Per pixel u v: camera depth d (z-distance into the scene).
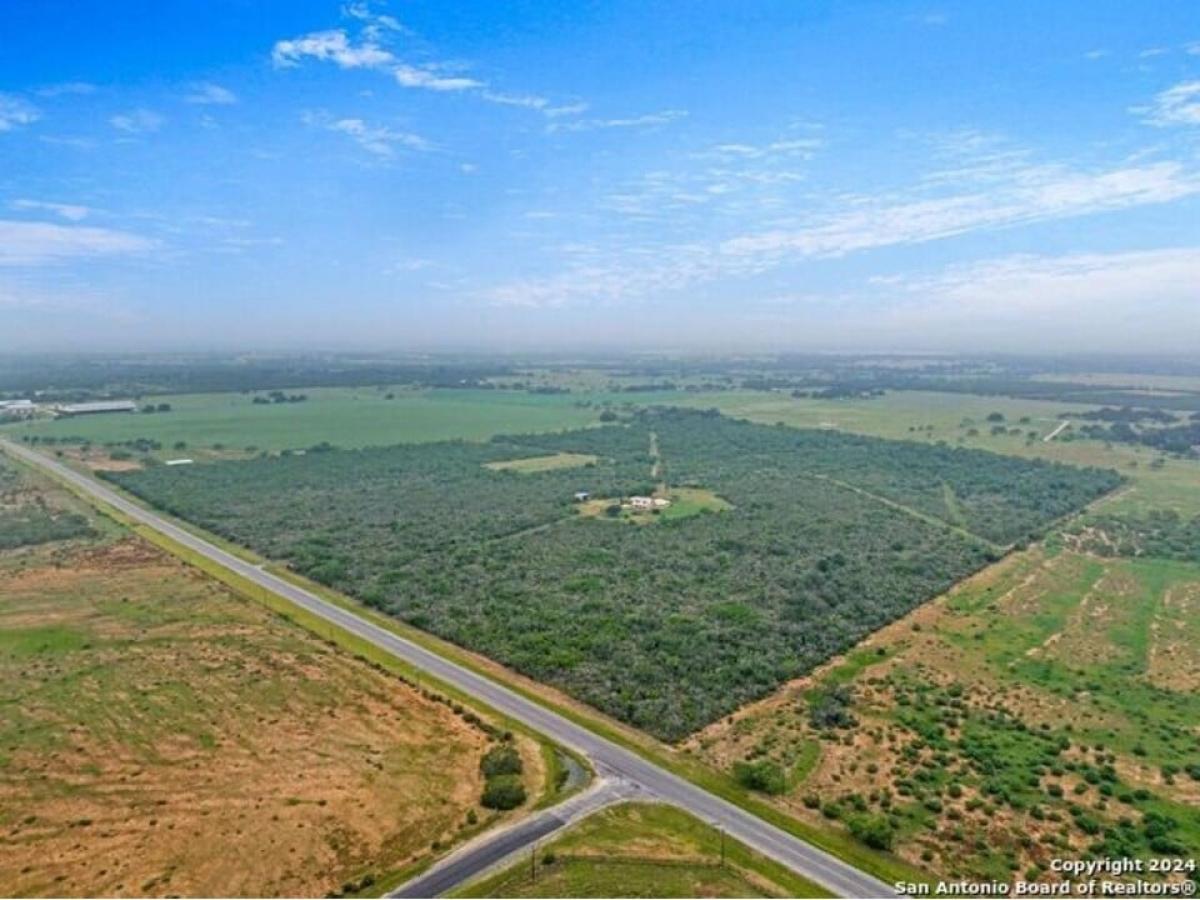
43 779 63.47
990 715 75.50
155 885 51.38
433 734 71.12
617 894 50.03
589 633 92.38
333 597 108.19
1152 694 80.00
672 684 80.19
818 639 92.12
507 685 81.44
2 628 94.38
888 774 65.12
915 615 102.56
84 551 126.31
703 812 59.81
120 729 71.25
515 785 61.62
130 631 94.06
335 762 66.31
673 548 126.88
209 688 79.38
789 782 64.00
